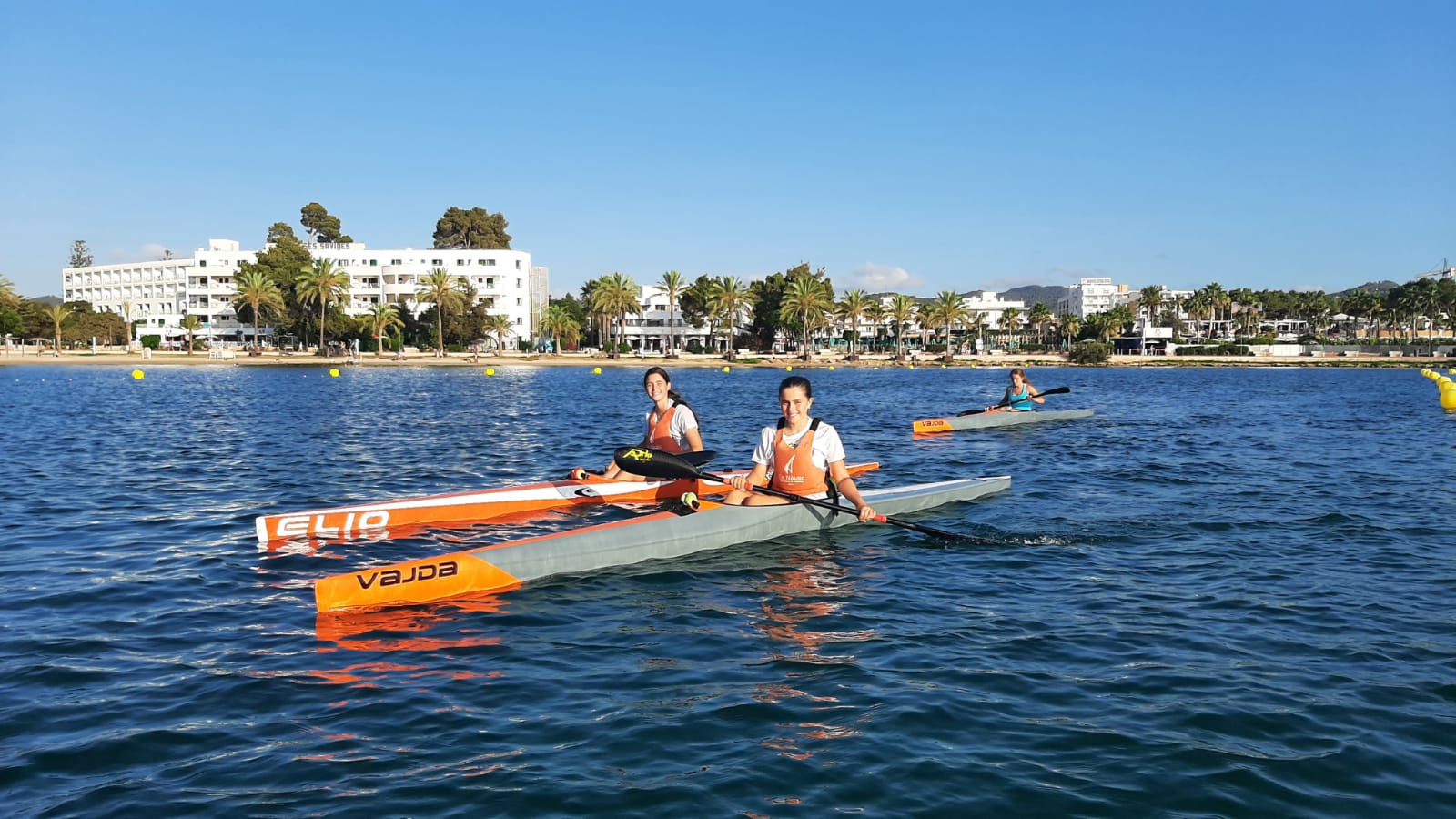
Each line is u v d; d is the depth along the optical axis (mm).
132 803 3699
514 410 27656
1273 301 158875
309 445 17188
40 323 98688
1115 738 4285
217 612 6395
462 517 9773
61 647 5633
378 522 9367
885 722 4480
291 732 4406
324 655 5516
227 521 9719
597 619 6262
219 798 3738
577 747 4215
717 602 6641
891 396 39000
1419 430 20719
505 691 4934
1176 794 3746
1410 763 4016
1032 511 10219
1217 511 10148
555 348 112938
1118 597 6715
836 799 3713
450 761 4078
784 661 5391
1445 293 124438
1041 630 5949
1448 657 5379
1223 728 4395
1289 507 10445
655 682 5043
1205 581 7145
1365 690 4875
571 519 9781
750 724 4465
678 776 3910
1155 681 5027
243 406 29047
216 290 113438
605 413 26562
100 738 4324
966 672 5168
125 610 6441
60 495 11250
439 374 65562
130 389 40719
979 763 4031
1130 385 52156
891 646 5641
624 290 104438
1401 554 8055
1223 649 5547
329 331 96750
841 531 9102
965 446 17188
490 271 114125
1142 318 121188
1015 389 22906
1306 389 45250
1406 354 107062
